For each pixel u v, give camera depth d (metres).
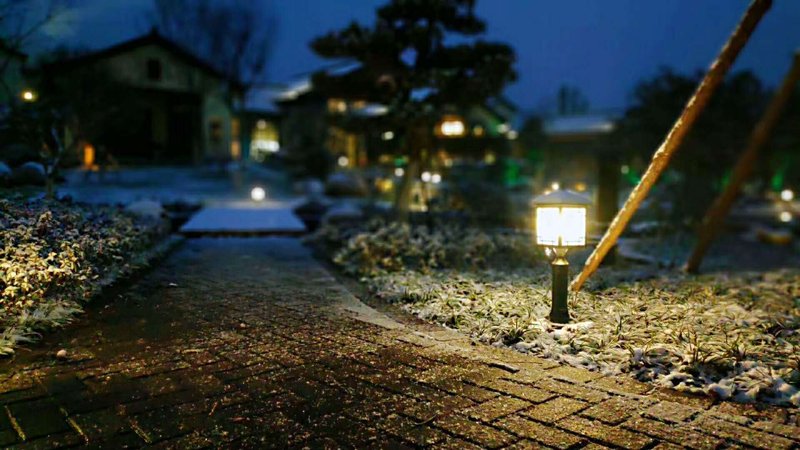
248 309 6.51
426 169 14.49
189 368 4.55
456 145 30.27
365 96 13.79
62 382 4.19
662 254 13.49
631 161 25.02
